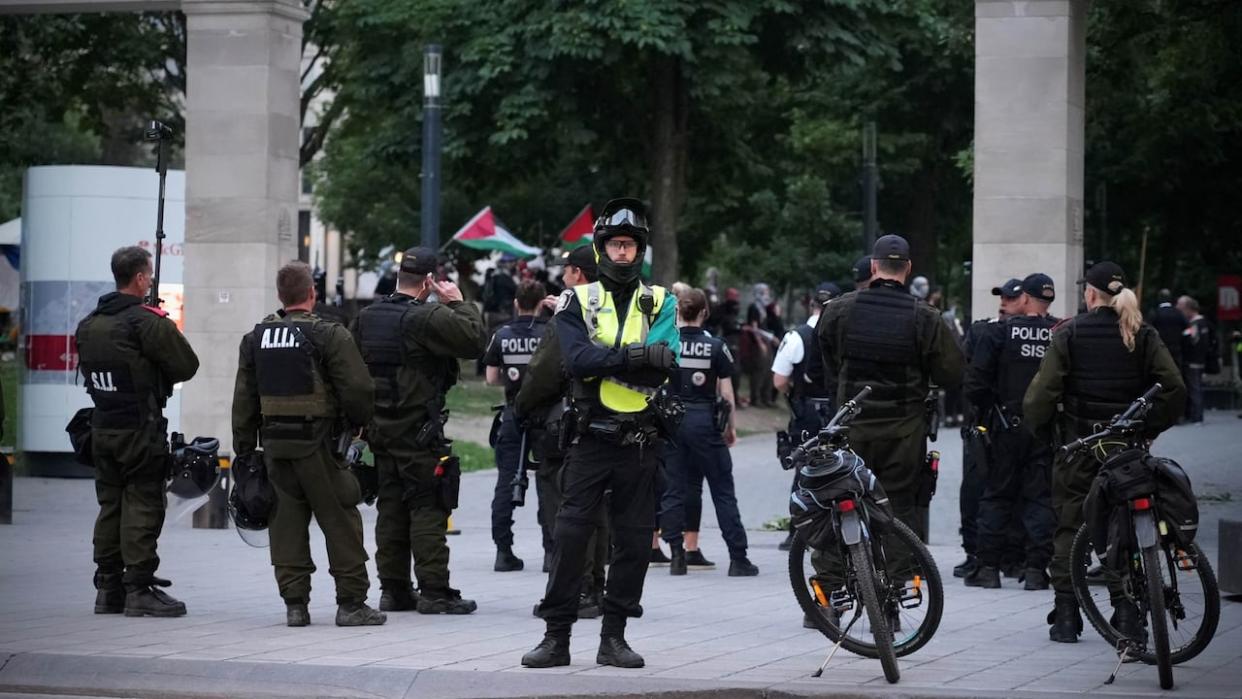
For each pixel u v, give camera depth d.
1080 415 21.34
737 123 82.00
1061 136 32.81
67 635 21.89
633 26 67.06
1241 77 59.50
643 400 19.25
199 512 36.41
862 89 88.50
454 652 20.69
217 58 37.81
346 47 83.06
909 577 19.78
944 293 110.25
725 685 18.31
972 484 28.28
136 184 46.69
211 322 37.81
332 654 20.45
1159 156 81.38
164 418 23.67
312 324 22.69
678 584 28.09
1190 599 19.14
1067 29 32.81
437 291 24.42
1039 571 26.78
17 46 71.50
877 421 21.83
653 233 74.50
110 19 73.75
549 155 75.62
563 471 19.52
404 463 24.09
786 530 36.66
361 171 93.12
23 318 47.53
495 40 70.25
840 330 22.09
